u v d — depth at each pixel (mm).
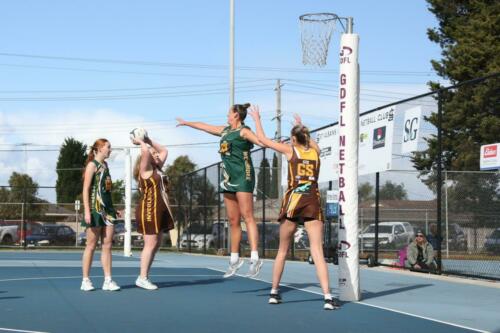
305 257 20500
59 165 66250
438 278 12578
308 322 7059
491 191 15844
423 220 23953
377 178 15406
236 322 7000
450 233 17375
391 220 23594
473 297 9570
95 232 9617
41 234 33844
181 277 12273
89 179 9562
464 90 20953
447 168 20984
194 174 30672
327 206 17359
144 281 9969
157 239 9992
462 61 32594
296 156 8125
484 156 12586
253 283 11016
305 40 12977
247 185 9234
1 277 11875
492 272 13680
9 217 35125
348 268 8930
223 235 26234
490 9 33281
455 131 20938
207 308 7984
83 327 6578
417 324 7016
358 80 9180
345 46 9156
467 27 33281
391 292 10141
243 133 9188
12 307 7918
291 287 10461
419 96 13648
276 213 22531
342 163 9031
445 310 8164
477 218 16172
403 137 14328
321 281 8062
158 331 6414
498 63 31078
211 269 14938
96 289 9875
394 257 19516
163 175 10086
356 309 8078
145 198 9938
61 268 14594
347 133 9047
